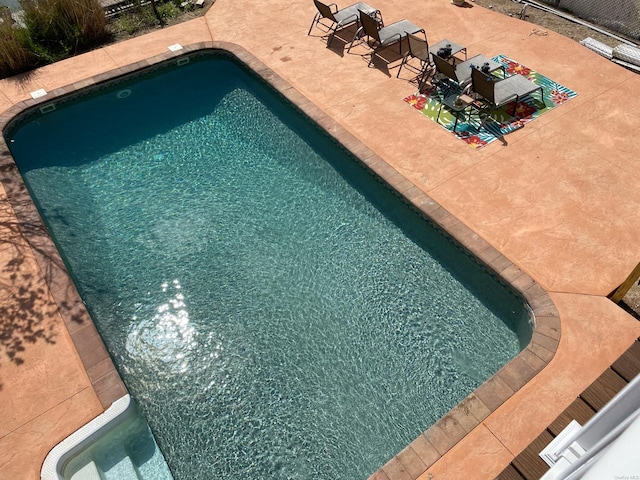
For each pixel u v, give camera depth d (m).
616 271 6.00
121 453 5.16
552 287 5.87
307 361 5.91
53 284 6.21
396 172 7.26
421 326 6.04
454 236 6.42
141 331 6.30
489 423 4.85
